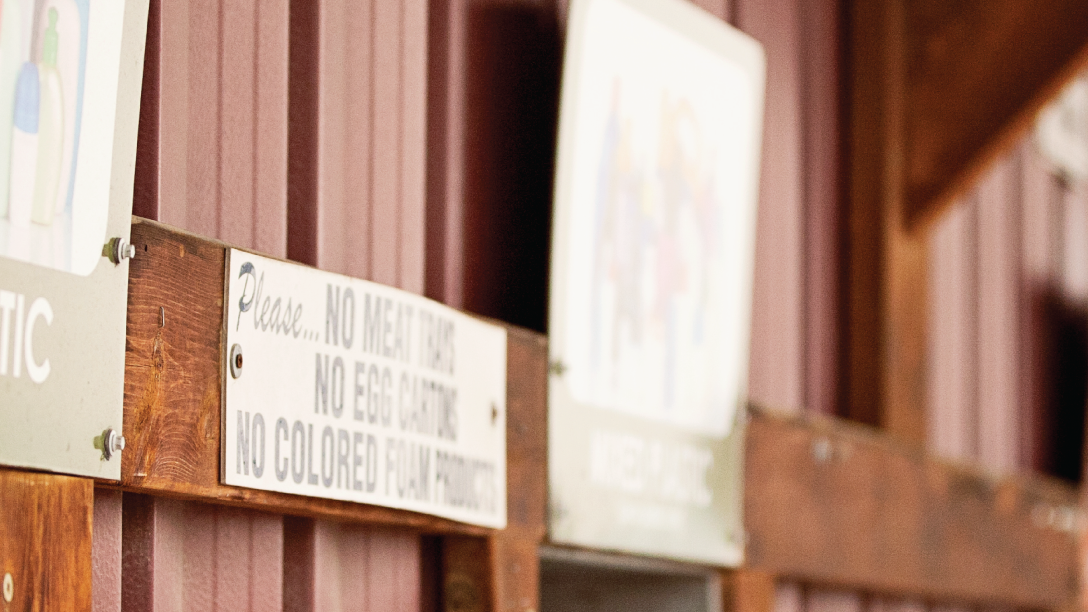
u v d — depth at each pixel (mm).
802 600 5879
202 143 3168
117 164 2719
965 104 6387
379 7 3791
